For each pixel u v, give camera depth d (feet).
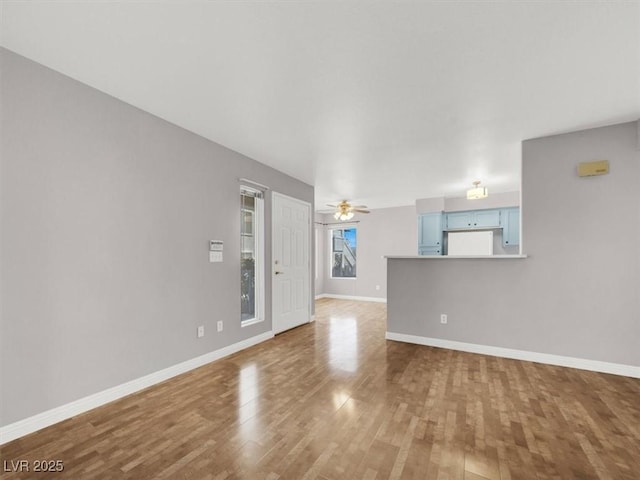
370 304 22.58
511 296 10.81
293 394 7.90
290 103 7.98
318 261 26.21
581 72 6.56
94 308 7.22
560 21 5.09
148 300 8.41
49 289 6.46
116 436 6.07
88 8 4.83
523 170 10.49
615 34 5.37
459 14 4.97
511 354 10.75
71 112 6.86
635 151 9.02
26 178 6.16
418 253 21.53
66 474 5.03
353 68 6.48
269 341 12.86
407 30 5.33
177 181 9.29
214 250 10.52
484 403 7.40
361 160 12.71
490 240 20.26
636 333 9.02
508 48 5.80
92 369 7.16
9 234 5.92
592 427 6.37
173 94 7.59
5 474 5.03
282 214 14.52
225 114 8.63
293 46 5.79
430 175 14.96
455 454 5.51
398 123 9.14
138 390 8.07
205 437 6.04
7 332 5.89
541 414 6.88
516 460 5.35
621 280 9.21
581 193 9.70
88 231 7.13
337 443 5.84
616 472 5.06
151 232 8.52
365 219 24.79
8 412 5.88
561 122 9.10
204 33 5.43
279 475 4.99
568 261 9.89
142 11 4.90
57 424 6.46
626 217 9.15
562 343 9.98
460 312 11.73
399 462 5.30
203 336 10.05
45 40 5.63
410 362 10.29
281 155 12.04
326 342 12.71
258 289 13.10
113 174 7.64
